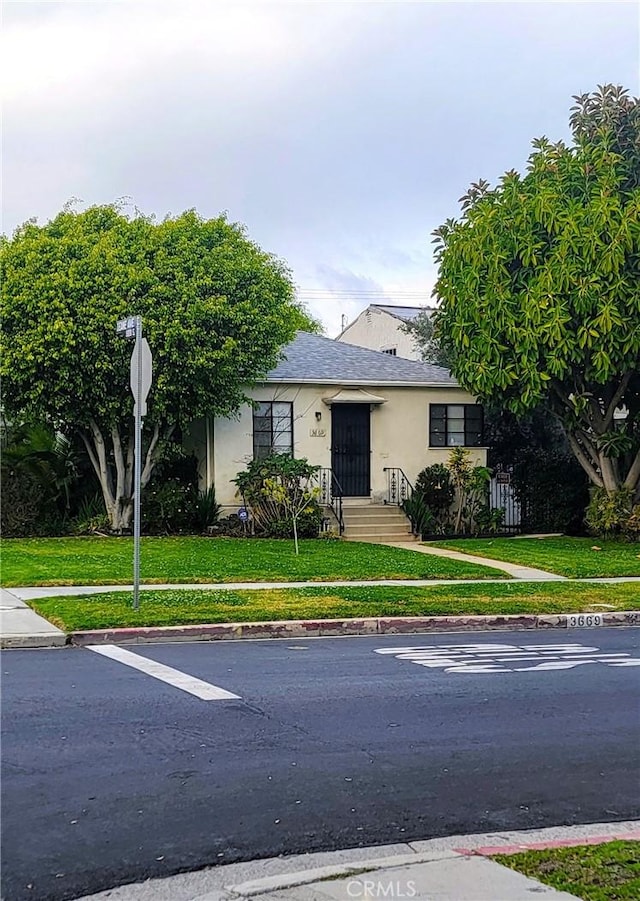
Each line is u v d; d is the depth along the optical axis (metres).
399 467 26.44
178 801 6.11
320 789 6.43
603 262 20.59
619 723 8.27
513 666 10.65
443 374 27.55
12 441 22.94
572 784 6.70
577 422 23.42
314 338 30.08
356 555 19.75
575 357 21.28
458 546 22.44
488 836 5.72
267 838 5.59
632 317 20.88
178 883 4.99
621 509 23.23
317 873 5.08
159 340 21.00
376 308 47.69
